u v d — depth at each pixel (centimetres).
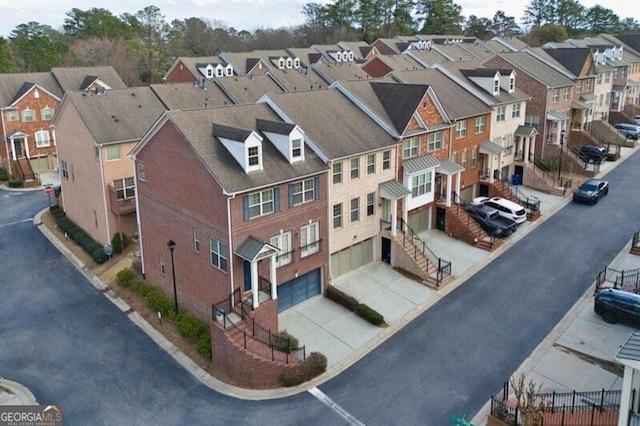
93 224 3981
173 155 2750
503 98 4653
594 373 2317
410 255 3322
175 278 2986
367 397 2256
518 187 4853
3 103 5603
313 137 3034
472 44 8838
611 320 2698
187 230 2806
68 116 3947
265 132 2886
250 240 2583
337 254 3250
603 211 4250
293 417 2155
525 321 2780
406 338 2684
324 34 12812
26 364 2555
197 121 2753
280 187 2712
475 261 3503
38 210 4797
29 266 3647
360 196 3269
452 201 3956
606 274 3212
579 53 5991
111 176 3722
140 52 9981
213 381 2417
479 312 2894
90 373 2483
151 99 4338
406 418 2122
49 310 3061
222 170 2531
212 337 2500
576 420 1928
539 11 14212
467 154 4294
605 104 6894
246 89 5494
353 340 2680
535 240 3775
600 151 5456
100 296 3219
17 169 5675
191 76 7569
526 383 2256
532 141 4978
